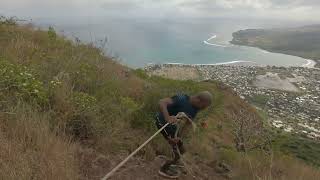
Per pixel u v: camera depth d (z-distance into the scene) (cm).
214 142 977
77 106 623
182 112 589
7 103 528
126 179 555
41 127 496
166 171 620
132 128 730
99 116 652
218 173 737
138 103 824
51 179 420
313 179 927
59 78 703
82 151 566
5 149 427
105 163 568
